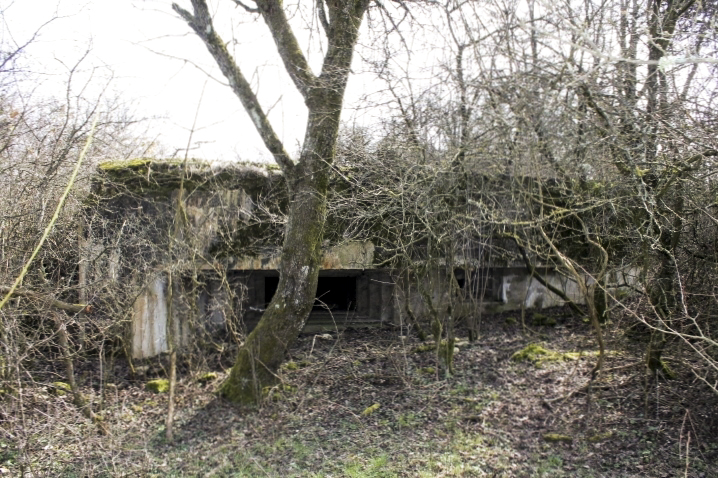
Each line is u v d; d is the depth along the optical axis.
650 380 5.86
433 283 7.21
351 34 5.85
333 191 6.71
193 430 5.31
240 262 7.11
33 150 5.41
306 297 5.88
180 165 6.61
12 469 4.47
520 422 5.42
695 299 5.40
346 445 5.09
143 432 5.25
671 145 4.99
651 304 4.95
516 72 4.55
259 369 5.80
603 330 7.48
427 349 7.25
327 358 6.61
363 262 7.39
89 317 5.89
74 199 5.66
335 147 6.00
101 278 5.74
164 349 6.85
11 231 4.83
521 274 8.83
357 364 6.87
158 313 6.80
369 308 8.47
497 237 7.60
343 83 5.86
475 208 6.20
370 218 7.14
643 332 6.89
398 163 6.19
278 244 7.27
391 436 5.25
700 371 5.16
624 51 5.19
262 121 5.79
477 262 7.30
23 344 5.09
